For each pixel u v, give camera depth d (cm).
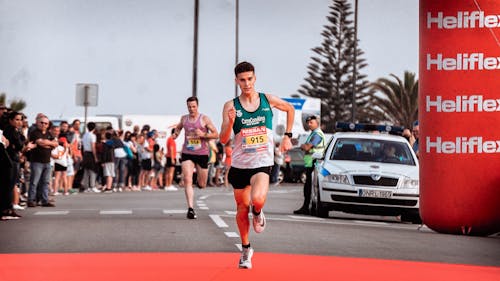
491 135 2105
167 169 4838
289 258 1532
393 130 2873
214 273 1332
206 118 2378
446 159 2131
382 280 1295
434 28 2125
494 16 2084
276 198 3869
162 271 1350
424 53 2147
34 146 2869
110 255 1552
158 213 2600
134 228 2067
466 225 2133
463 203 2123
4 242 1764
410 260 1553
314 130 2688
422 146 2177
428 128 2153
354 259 1538
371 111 10594
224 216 2453
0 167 2352
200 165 2383
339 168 2506
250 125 1380
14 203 2784
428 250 1733
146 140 4794
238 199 1395
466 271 1426
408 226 2373
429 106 2147
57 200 3412
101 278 1278
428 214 2175
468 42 2095
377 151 2622
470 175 2116
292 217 2517
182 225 2148
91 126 4194
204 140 2373
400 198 2445
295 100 7069
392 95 10269
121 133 4531
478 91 2098
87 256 1538
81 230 2017
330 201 2481
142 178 4919
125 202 3278
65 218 2381
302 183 6781
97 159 4281
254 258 1527
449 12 2109
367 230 2130
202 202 3322
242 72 1378
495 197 2111
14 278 1277
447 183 2133
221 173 6072
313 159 2681
